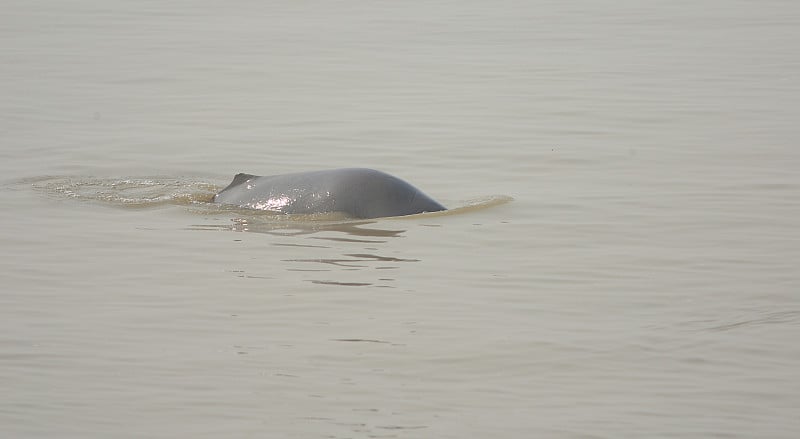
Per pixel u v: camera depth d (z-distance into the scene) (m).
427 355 40.34
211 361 39.75
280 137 76.50
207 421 35.03
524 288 47.62
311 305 45.41
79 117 81.88
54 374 38.50
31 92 89.50
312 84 92.69
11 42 109.12
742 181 64.75
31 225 56.66
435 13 124.19
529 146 73.88
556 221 57.56
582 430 34.44
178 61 101.19
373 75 95.75
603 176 66.56
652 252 52.44
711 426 34.66
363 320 43.78
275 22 119.12
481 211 59.28
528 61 101.25
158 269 49.94
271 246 53.34
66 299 46.06
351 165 69.50
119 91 90.50
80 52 104.88
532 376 38.62
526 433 34.28
